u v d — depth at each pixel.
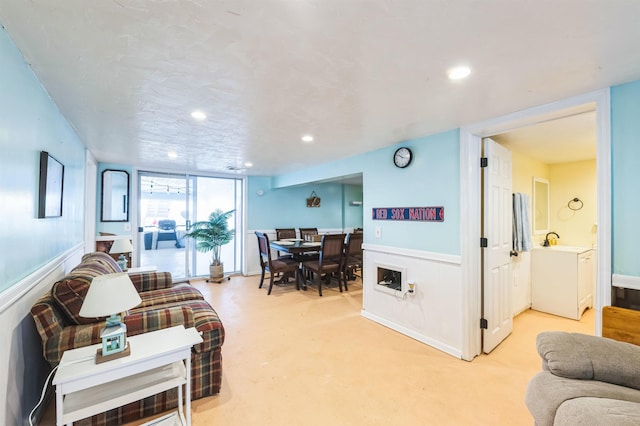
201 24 1.13
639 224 1.57
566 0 0.99
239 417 1.73
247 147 3.30
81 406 1.31
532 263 3.67
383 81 1.64
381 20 1.10
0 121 1.17
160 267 5.05
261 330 3.03
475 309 2.48
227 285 4.98
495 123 2.24
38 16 1.08
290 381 2.10
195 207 5.34
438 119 2.29
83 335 1.57
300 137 2.85
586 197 3.82
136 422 1.69
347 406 1.83
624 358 1.23
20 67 1.36
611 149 1.67
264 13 1.06
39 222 1.69
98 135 2.78
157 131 2.64
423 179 2.80
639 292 1.60
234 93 1.80
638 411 1.00
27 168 1.49
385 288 3.14
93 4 1.02
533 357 2.45
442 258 2.59
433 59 1.40
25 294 1.49
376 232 3.34
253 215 5.84
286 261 4.81
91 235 4.00
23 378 1.49
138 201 4.77
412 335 2.84
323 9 1.04
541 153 3.47
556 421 1.09
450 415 1.75
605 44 1.26
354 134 2.73
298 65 1.46
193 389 1.87
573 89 1.73
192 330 1.68
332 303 3.97
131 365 1.35
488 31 1.17
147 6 1.02
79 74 1.55
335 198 6.92
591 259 3.63
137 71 1.53
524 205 3.29
